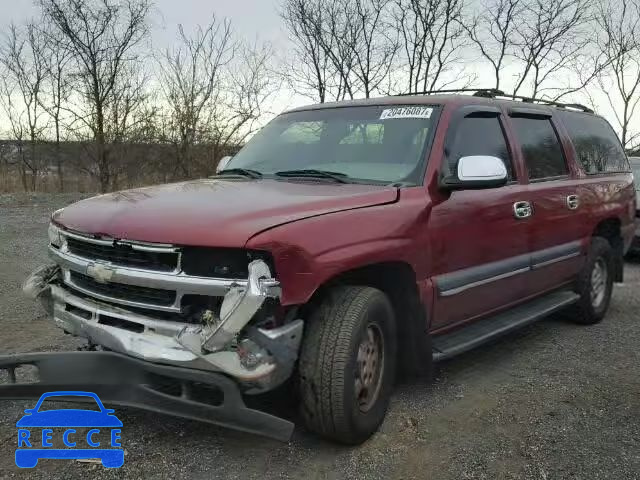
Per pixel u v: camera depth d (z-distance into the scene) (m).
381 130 4.18
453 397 4.09
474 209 4.05
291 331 2.89
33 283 3.59
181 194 3.43
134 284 2.93
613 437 3.54
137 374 2.91
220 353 2.75
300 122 4.64
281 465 3.13
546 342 5.41
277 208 3.04
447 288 3.84
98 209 3.31
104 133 20.36
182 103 19.67
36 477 2.95
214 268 2.81
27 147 21.62
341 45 17.69
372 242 3.25
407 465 3.17
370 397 3.39
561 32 16.30
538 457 3.28
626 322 6.18
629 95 16.22
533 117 5.12
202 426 3.52
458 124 4.16
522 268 4.60
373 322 3.29
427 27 16.97
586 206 5.49
